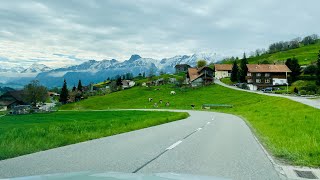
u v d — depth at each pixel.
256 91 120.94
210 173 8.49
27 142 13.84
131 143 14.87
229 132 20.84
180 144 14.55
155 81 170.75
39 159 10.49
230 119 37.75
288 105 56.03
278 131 20.22
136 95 137.88
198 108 90.00
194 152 12.16
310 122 25.42
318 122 24.72
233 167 9.38
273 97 85.19
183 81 154.75
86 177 2.90
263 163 10.05
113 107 116.62
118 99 133.25
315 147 12.17
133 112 65.56
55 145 14.06
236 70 156.25
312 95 90.31
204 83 146.62
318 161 10.21
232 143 15.05
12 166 9.28
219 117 43.03
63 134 17.69
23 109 104.50
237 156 11.34
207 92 126.88
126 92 147.88
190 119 37.78
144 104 115.62
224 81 164.62
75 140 15.80
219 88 133.88
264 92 114.94
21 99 135.38
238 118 40.19
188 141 15.73
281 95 95.81
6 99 137.38
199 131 21.47
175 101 114.81
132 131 21.33
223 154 11.75
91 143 14.87
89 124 25.72
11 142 13.53
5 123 45.50
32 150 12.36
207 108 87.06
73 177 2.92
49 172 8.40
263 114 43.91
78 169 8.81
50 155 11.35
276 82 139.88
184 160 10.41
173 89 142.00
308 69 134.25
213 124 28.70
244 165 9.71
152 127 24.94
